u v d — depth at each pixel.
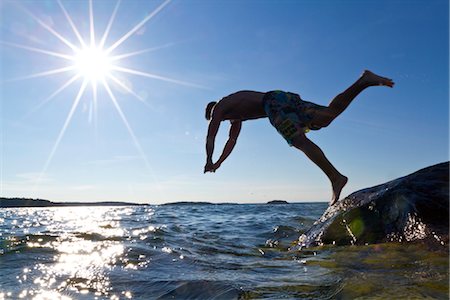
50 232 7.46
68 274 3.16
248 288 2.52
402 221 4.01
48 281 2.92
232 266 3.57
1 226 10.88
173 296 2.43
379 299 2.04
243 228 9.06
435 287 2.22
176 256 4.20
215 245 5.55
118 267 3.49
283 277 2.91
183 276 3.02
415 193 4.12
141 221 12.73
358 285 2.37
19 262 3.76
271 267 3.48
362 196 4.95
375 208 4.49
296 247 5.10
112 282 2.86
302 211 18.28
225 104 4.16
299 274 3.03
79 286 2.76
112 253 4.36
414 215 3.88
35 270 3.34
